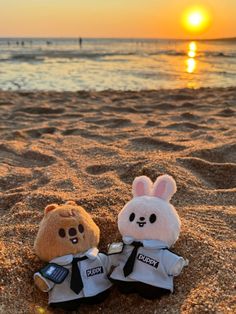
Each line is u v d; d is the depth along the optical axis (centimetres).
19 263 27
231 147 53
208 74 201
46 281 24
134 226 26
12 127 75
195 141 59
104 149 55
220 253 27
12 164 53
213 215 34
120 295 26
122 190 39
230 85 157
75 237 25
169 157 48
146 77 188
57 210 27
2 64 262
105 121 78
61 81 174
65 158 52
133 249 25
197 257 27
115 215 33
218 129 68
